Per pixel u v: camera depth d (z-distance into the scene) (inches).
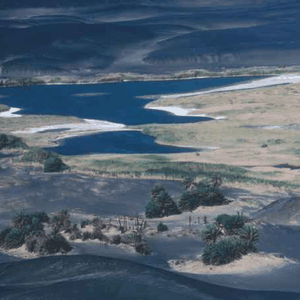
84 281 2869.1
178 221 4375.0
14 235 3752.5
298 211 4367.6
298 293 2785.4
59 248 3585.1
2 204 5007.4
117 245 3693.4
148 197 5290.4
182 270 3176.7
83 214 4638.3
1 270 3142.2
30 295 2699.3
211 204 4854.8
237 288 2861.7
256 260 3248.0
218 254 3243.1
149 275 2957.7
